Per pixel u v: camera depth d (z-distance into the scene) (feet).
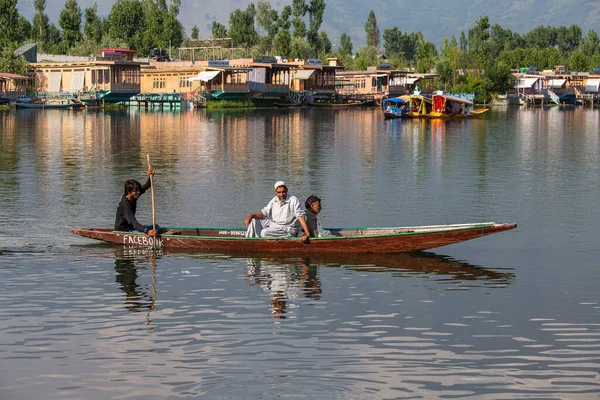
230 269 51.49
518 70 522.06
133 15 437.17
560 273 50.88
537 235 62.69
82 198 79.05
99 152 128.36
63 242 58.65
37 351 36.47
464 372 34.24
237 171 102.89
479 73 452.76
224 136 166.71
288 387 32.53
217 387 32.53
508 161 119.75
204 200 78.18
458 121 248.11
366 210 73.82
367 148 141.28
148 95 315.37
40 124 201.87
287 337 38.40
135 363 35.06
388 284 48.16
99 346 37.11
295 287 47.39
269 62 350.64
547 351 36.68
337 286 47.67
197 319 41.14
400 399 31.53
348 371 34.22
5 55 319.06
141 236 56.80
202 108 312.71
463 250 57.36
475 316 41.86
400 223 67.67
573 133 189.06
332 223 67.46
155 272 50.57
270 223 57.57
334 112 306.14
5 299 44.47
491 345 37.40
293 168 107.04
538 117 280.31
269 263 53.01
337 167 108.88
